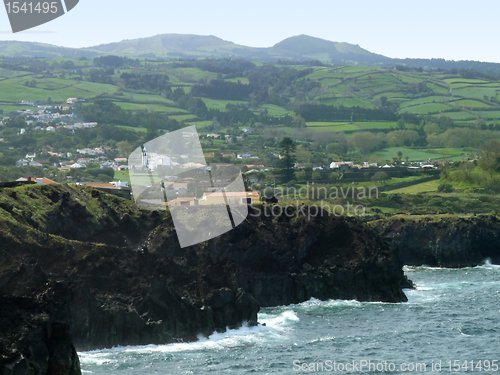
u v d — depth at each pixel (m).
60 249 55.78
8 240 52.44
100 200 76.06
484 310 70.06
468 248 114.12
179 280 59.53
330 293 76.56
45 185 73.69
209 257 62.56
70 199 72.44
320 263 80.00
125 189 83.50
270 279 73.50
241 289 59.88
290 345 53.50
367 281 76.81
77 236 69.44
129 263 57.25
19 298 37.69
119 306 51.78
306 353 51.06
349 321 63.97
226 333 56.75
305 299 75.12
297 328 60.25
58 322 37.72
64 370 35.34
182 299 55.75
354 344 54.59
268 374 45.09
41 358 34.53
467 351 52.91
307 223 81.75
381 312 68.69
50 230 66.38
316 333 58.34
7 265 49.62
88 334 49.75
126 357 48.06
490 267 111.31
